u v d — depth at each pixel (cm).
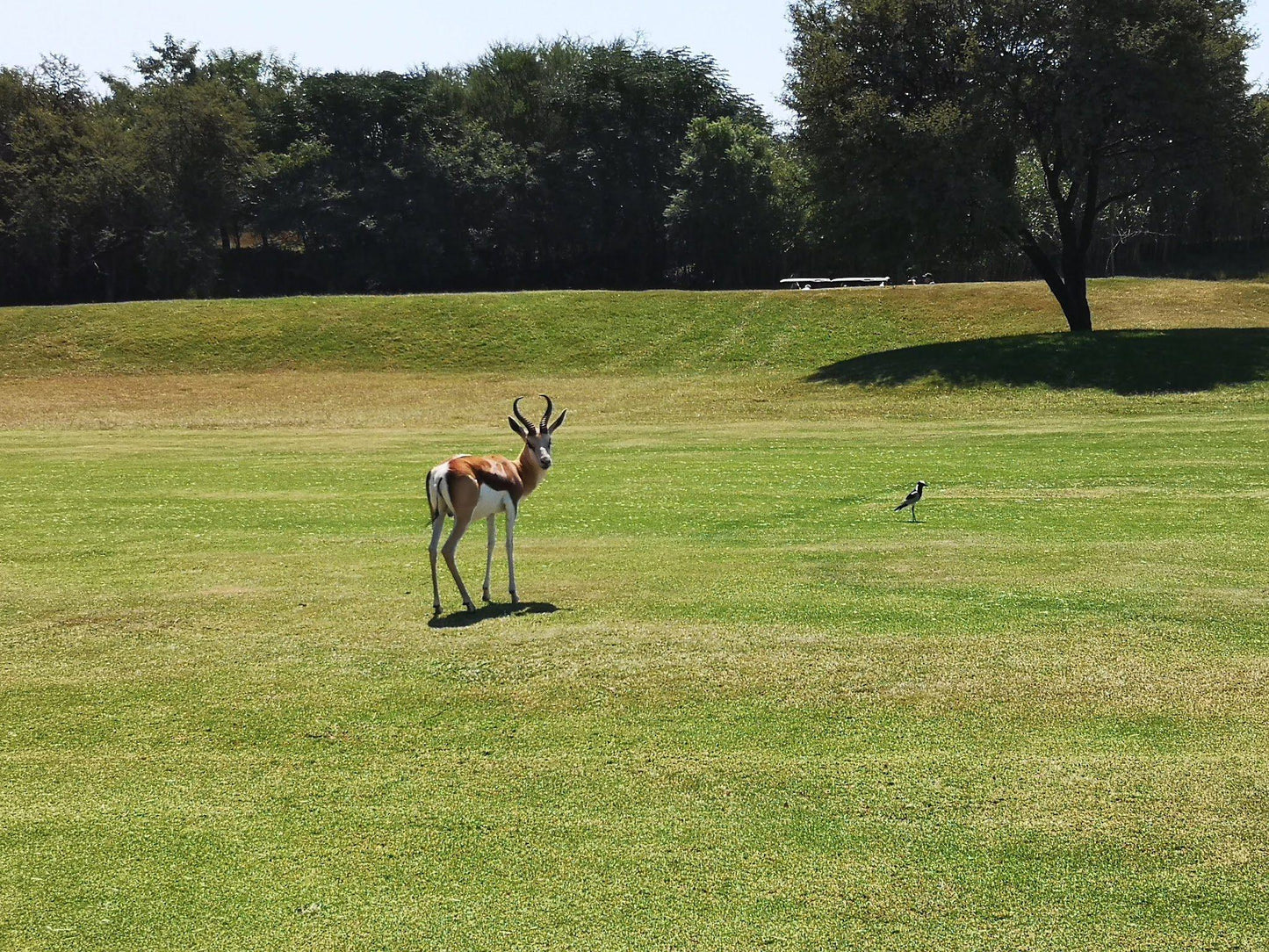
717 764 937
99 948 707
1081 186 5547
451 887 767
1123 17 4369
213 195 9138
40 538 1970
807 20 4994
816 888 760
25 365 5806
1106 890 752
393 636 1298
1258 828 817
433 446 3472
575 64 11050
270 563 1738
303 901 754
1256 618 1289
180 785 918
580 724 1024
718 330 5925
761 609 1380
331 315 6369
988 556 1680
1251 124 4472
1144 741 963
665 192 10419
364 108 10331
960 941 704
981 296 6188
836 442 3316
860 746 966
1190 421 3434
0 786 919
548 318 6212
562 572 1636
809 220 5412
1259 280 8675
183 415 4466
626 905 744
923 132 4475
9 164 8819
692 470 2820
